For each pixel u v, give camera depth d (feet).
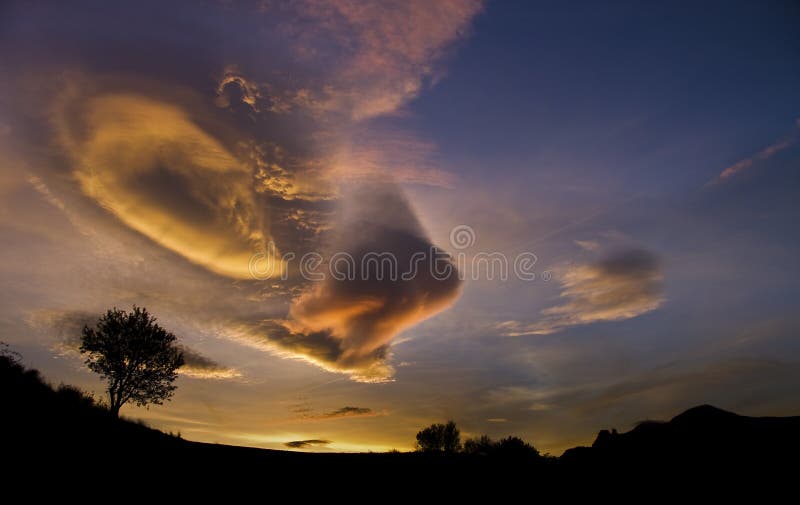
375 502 49.14
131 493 40.22
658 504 44.24
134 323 96.22
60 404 62.90
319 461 67.46
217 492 45.78
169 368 98.32
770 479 44.24
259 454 68.28
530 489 54.49
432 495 52.44
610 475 54.24
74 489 37.83
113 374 91.50
